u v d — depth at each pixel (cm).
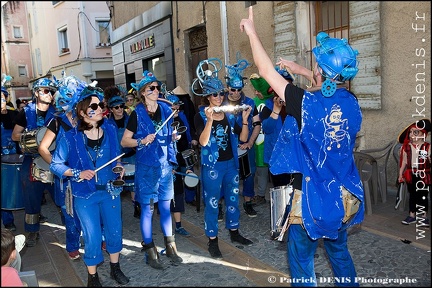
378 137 471
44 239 400
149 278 300
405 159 373
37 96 370
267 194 502
